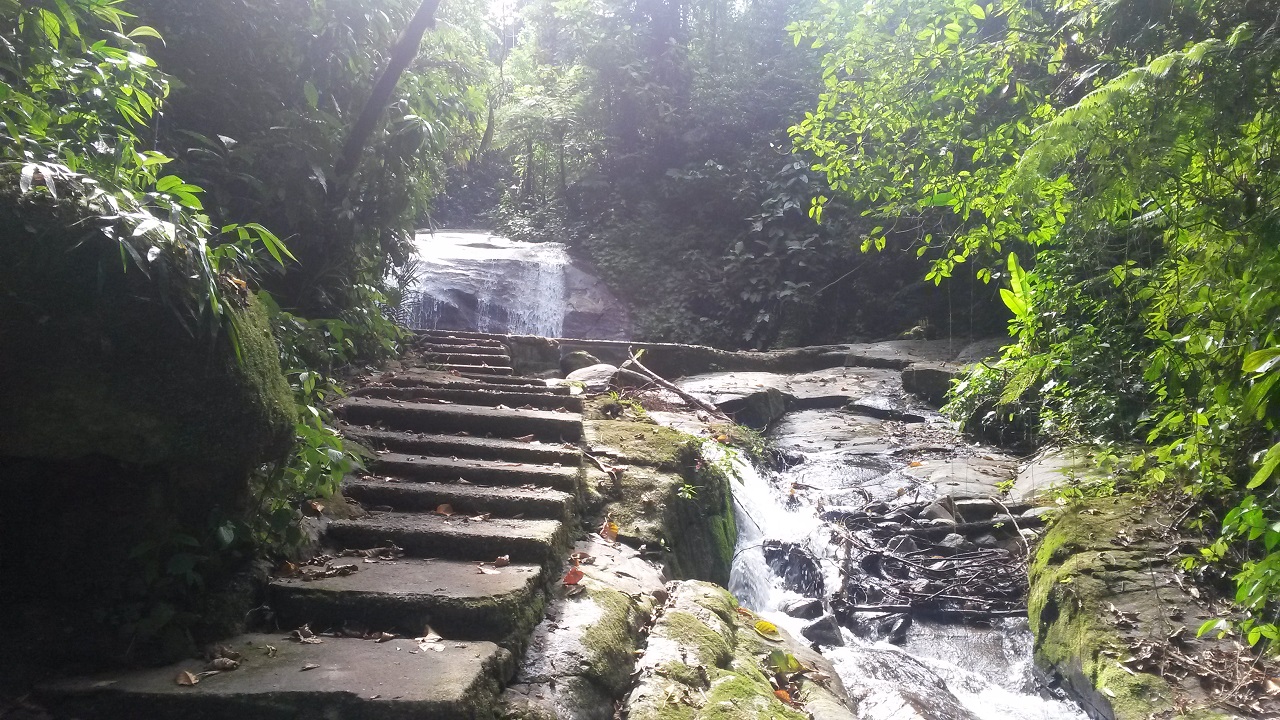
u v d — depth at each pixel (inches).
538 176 741.3
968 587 224.7
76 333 91.1
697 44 700.7
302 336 163.3
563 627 122.0
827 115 223.6
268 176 193.2
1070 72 162.6
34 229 88.8
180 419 97.9
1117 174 104.7
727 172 642.8
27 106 102.0
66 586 100.0
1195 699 145.4
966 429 337.1
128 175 109.8
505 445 179.2
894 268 565.9
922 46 193.9
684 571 186.2
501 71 671.1
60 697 88.8
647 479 193.3
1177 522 196.2
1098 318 254.8
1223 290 112.0
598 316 592.1
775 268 592.1
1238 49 94.3
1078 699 171.2
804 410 390.0
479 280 543.5
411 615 111.3
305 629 108.2
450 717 89.0
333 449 122.2
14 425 90.4
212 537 107.4
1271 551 113.2
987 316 495.8
